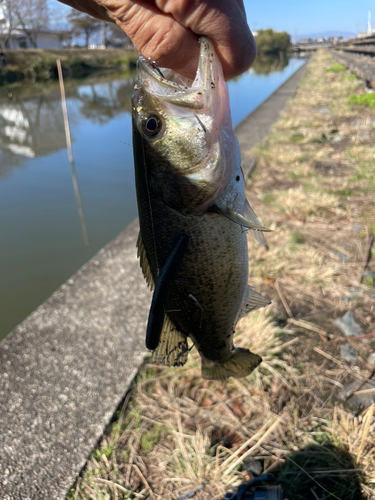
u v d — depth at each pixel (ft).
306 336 1.78
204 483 1.26
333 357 1.67
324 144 4.77
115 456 1.34
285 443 1.36
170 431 1.40
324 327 1.83
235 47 0.84
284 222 2.81
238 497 1.13
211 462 1.31
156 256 1.01
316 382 1.56
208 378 1.20
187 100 0.96
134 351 1.69
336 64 15.12
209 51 0.85
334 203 2.97
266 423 1.42
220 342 1.16
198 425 1.42
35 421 1.44
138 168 1.02
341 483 1.23
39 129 8.51
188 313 1.07
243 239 1.09
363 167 3.72
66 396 1.52
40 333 1.84
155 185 1.00
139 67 0.98
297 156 4.19
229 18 0.79
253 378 1.56
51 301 2.08
